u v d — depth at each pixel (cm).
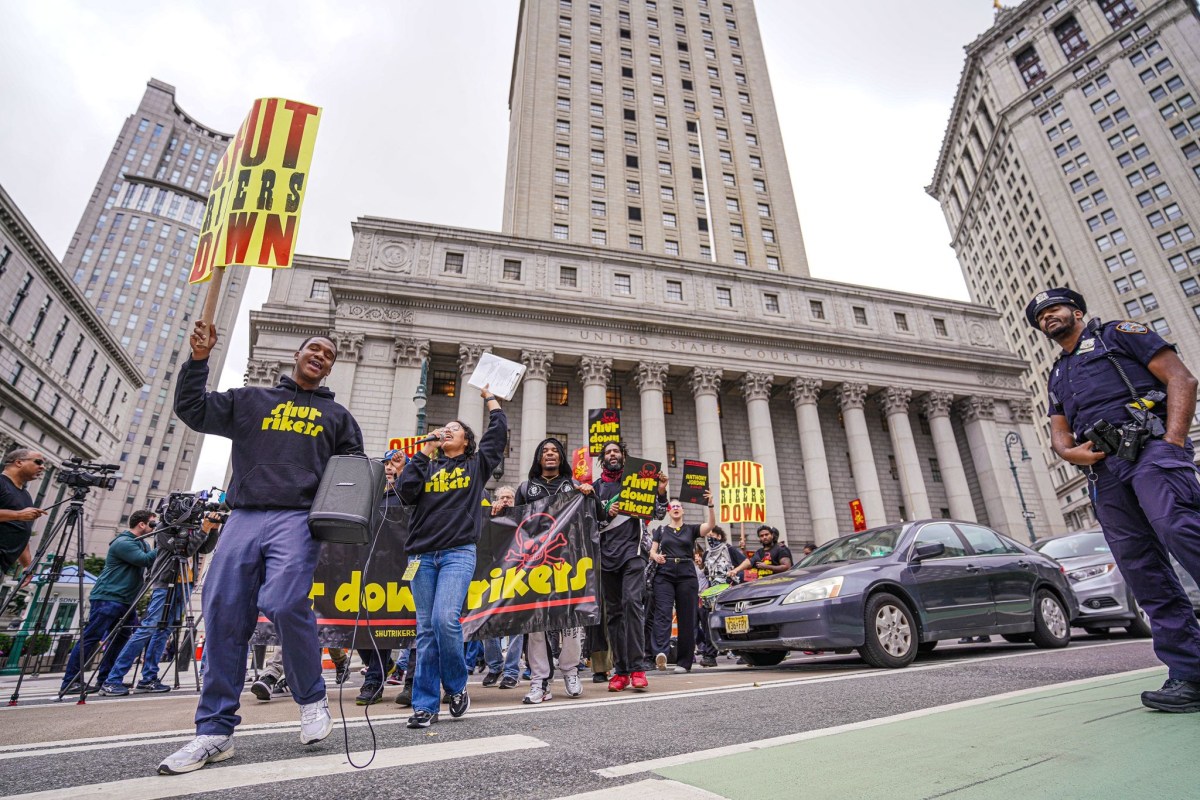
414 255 2988
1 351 4384
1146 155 5900
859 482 3120
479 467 407
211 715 257
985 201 8125
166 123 11788
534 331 2936
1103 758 214
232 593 276
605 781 212
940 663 626
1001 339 3734
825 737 274
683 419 3269
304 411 313
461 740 298
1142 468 290
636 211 4316
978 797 180
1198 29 5841
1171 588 294
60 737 336
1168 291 5528
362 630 546
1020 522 3181
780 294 3472
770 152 4972
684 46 5253
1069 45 6750
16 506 497
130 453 8844
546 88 4506
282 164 370
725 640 705
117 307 9519
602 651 650
